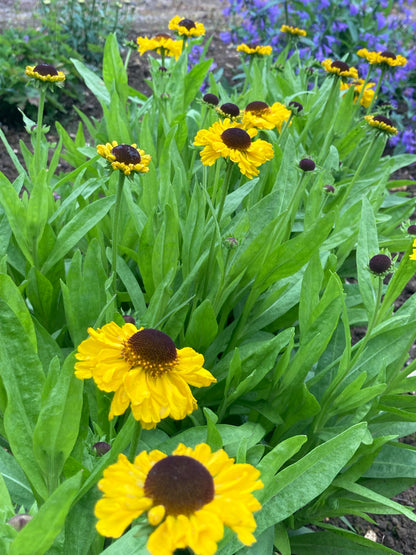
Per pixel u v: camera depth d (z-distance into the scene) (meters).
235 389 0.43
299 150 0.72
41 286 0.47
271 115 0.55
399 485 0.45
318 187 0.55
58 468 0.28
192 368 0.26
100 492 0.29
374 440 0.40
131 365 0.25
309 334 0.42
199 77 0.77
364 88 0.80
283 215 0.45
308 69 0.85
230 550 0.31
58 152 0.57
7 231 0.47
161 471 0.20
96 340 0.26
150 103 0.76
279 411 0.43
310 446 0.45
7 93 1.16
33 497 0.34
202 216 0.47
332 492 0.44
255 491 0.30
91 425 0.44
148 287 0.49
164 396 0.25
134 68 1.40
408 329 0.45
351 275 0.68
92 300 0.39
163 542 0.19
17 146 1.11
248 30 1.38
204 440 0.37
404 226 0.43
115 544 0.25
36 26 1.53
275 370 0.43
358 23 1.33
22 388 0.29
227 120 0.45
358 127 0.77
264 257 0.47
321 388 0.46
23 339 0.29
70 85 1.28
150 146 0.61
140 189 0.58
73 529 0.28
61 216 0.54
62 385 0.26
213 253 0.47
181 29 0.74
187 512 0.19
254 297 0.47
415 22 1.69
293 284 0.52
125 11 1.56
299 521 0.45
